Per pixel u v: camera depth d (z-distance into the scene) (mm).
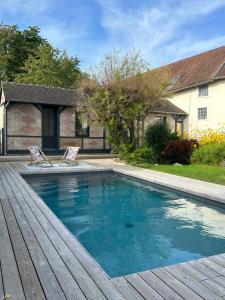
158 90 14570
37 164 13320
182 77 26578
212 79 22266
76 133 18984
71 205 8008
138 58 14641
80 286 3229
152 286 3295
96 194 9133
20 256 3924
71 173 11641
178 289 3238
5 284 3240
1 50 29531
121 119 14727
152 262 4734
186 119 24547
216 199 7473
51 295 3053
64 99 18469
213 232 6035
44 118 18312
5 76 29109
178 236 5844
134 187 10055
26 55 32000
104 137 19719
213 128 22734
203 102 23609
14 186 8391
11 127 17094
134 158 14102
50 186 10102
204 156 13633
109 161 15352
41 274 3461
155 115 21328
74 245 4301
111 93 13969
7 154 16953
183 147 14352
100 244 5480
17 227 5051
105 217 7043
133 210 7562
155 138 14969
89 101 14492
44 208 6223
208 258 4066
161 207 7785
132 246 5371
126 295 3111
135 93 14109
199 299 3053
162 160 14664
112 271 4434
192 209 7598
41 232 4820
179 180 9789
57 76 28797
